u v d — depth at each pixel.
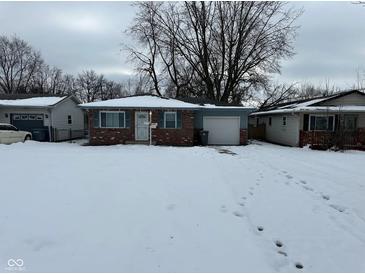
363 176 8.30
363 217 5.05
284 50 26.31
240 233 4.20
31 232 3.87
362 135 16.34
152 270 3.12
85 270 3.05
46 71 45.56
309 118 17.62
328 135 16.52
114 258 3.33
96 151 13.23
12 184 6.14
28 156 10.74
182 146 17.41
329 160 11.63
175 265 3.26
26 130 20.42
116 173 7.48
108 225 4.23
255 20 26.50
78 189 5.88
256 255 3.58
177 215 4.76
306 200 5.89
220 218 4.73
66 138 22.81
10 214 4.45
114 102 18.05
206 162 10.02
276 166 9.88
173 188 6.23
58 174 7.23
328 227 4.58
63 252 3.41
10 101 20.78
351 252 3.79
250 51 27.03
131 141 17.48
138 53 29.59
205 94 29.19
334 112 17.19
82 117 26.31
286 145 19.20
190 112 17.73
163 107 17.11
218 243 3.85
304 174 8.55
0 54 40.59
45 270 3.01
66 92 49.38
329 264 3.49
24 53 42.16
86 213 4.62
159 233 4.07
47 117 20.42
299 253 3.75
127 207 4.98
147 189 6.05
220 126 18.95
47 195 5.44
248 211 5.17
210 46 28.09
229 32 27.22
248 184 7.00
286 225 4.62
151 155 11.52
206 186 6.53
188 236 4.02
